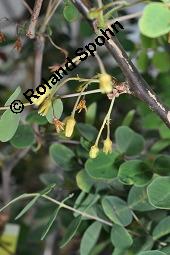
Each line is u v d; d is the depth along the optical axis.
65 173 0.46
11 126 0.32
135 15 0.26
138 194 0.38
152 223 0.40
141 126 0.54
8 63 0.66
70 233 0.36
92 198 0.40
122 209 0.37
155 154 0.47
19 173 0.65
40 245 0.56
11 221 0.56
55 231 0.55
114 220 0.37
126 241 0.36
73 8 0.36
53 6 0.42
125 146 0.41
